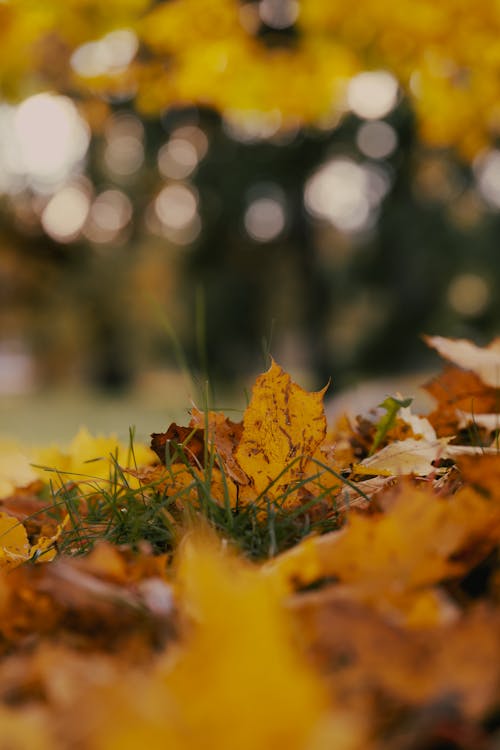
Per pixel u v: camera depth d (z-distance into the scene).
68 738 0.60
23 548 1.54
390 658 0.71
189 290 24.28
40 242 24.59
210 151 20.44
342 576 0.96
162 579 1.07
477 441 1.97
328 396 21.69
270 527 1.24
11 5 5.09
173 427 1.54
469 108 6.42
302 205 21.47
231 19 5.74
